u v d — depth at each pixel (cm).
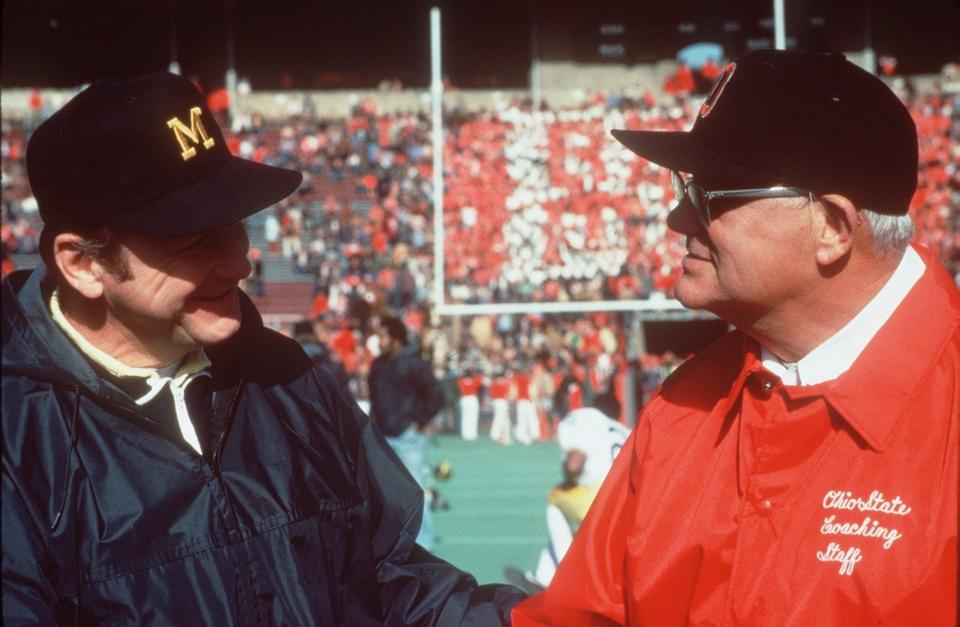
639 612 254
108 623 232
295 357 275
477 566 1065
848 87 235
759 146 235
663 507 254
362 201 3812
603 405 728
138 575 235
